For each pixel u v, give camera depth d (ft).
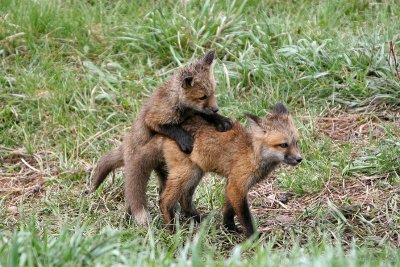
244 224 34.73
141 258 27.30
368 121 45.78
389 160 40.63
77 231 29.86
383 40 49.75
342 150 42.93
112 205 39.86
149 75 50.85
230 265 27.04
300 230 35.24
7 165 45.19
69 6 56.75
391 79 46.83
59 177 43.21
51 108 48.11
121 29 54.13
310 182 40.29
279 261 27.66
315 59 48.62
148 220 36.35
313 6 57.47
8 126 47.62
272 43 51.52
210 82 37.42
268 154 33.99
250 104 46.29
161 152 36.86
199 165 35.68
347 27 54.29
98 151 44.96
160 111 36.60
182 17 52.49
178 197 36.01
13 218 38.29
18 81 49.96
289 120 34.47
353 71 48.24
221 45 50.85
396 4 56.49
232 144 34.83
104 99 48.91
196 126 36.45
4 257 27.02
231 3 55.16
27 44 52.70
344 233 35.29
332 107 47.34
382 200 38.22
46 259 26.68
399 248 33.32
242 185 34.58
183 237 34.91
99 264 26.35
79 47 53.11
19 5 54.95
